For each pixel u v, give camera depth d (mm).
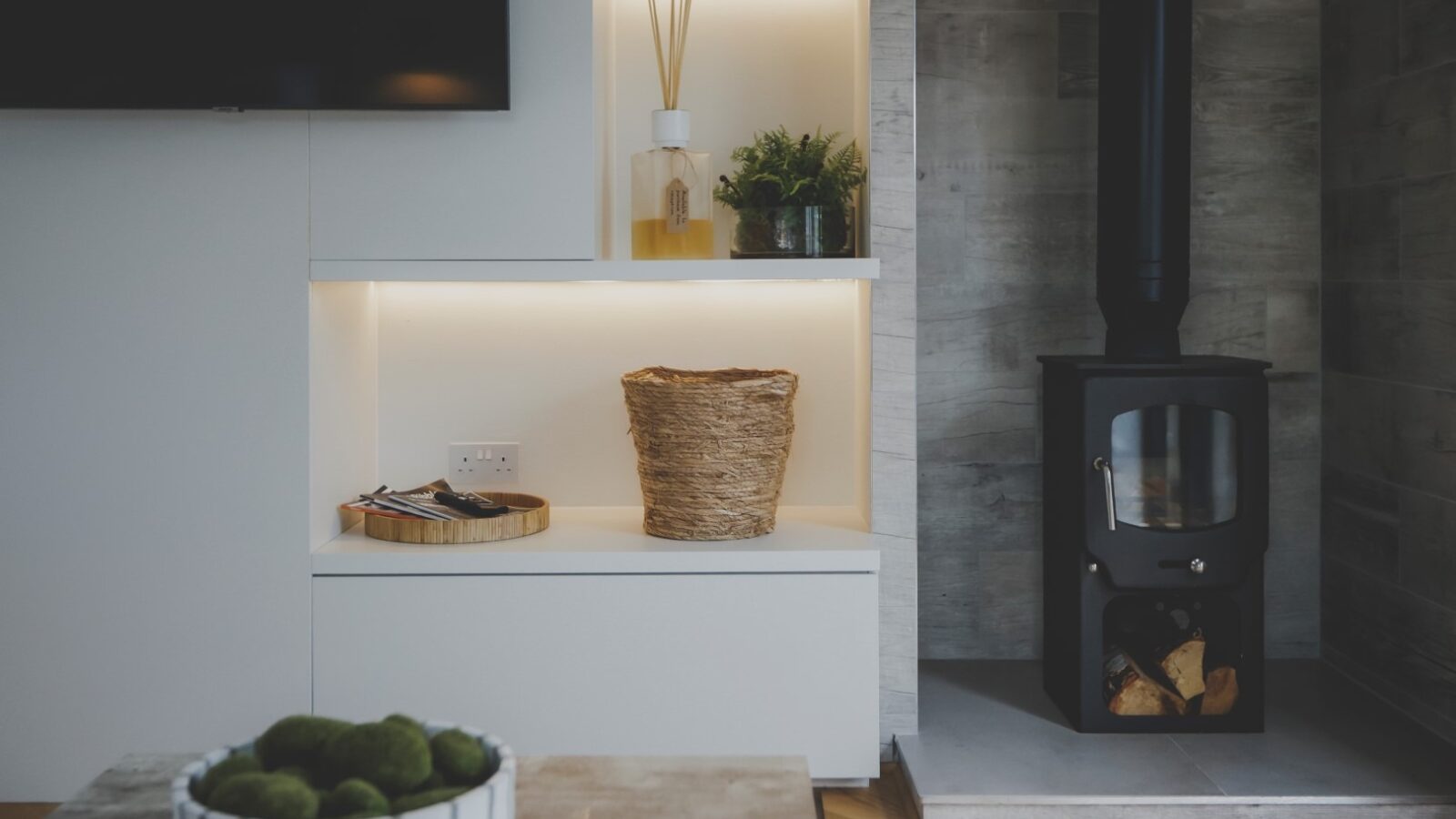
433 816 1087
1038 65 3637
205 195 2848
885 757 3094
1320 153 3668
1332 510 3652
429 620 2877
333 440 3029
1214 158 3666
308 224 2859
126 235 2848
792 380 3012
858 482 3314
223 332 2859
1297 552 3758
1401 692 3277
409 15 2764
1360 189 3439
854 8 3266
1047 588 3398
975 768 2879
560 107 2863
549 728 2896
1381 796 2721
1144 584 3045
